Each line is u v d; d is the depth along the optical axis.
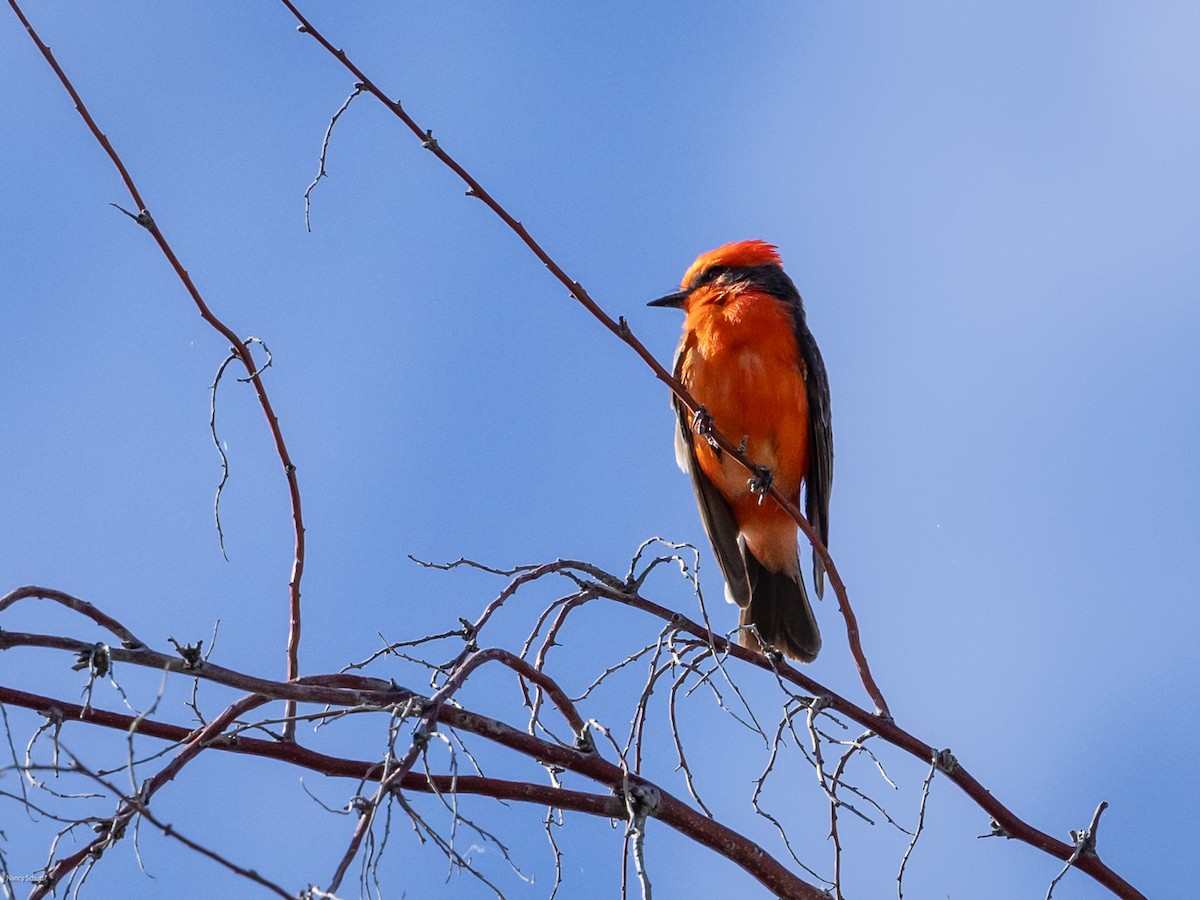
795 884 7.76
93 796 6.30
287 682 7.04
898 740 8.62
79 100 7.96
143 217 8.05
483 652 7.19
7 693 6.89
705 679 8.13
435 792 6.49
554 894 7.53
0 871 6.11
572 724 7.72
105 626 6.57
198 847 5.02
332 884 5.21
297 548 8.30
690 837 7.64
